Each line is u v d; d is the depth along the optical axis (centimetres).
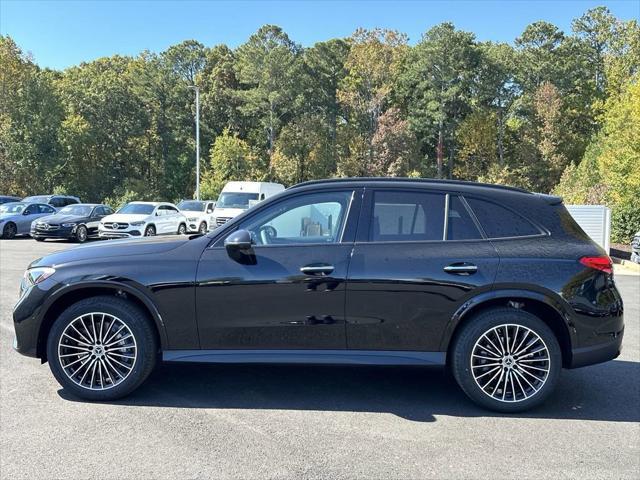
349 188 452
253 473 326
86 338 438
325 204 449
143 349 435
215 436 377
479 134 6000
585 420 419
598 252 440
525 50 6247
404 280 422
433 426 402
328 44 6450
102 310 433
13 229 2175
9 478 316
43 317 436
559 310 421
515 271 422
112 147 5834
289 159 5856
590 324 425
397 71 6241
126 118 5875
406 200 446
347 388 484
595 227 1673
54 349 434
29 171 4472
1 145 4428
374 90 6006
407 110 6550
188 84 6738
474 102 6134
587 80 6228
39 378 489
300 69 6138
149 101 6366
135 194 4578
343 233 439
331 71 6312
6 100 4466
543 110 5759
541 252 430
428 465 340
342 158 5878
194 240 450
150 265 433
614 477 328
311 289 424
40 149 4522
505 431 395
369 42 6141
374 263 425
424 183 453
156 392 463
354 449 361
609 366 564
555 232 442
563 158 5691
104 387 436
